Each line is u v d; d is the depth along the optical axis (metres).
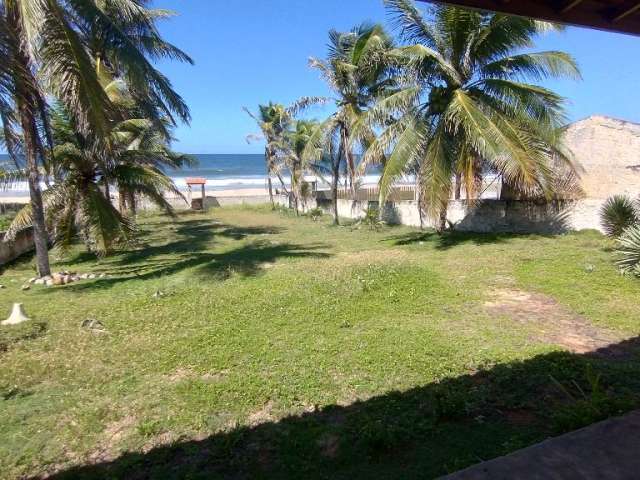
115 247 13.52
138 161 15.24
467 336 5.82
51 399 4.68
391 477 3.12
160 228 22.41
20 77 7.77
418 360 5.10
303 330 6.38
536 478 2.43
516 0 3.77
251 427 3.95
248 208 32.53
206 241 17.08
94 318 7.40
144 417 4.21
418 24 12.26
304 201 27.34
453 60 12.51
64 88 8.32
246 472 3.33
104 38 10.61
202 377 5.05
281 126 29.14
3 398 4.70
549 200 13.23
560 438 2.81
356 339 5.86
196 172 75.88
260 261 11.88
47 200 11.84
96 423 4.15
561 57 11.52
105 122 8.77
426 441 3.52
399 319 6.71
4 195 38.00
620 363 4.85
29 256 15.07
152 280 10.31
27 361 5.61
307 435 3.71
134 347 6.01
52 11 7.88
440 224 14.73
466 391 4.25
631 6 3.94
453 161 12.55
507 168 11.15
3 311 7.95
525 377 4.49
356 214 21.80
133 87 11.77
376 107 12.92
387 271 9.19
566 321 6.40
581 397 4.03
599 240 11.64
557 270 9.00
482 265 9.96
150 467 3.47
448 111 11.78
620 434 2.82
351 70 16.56
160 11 16.88
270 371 5.08
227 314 7.28
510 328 6.16
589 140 15.09
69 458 3.68
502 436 3.51
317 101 18.02
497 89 11.99
